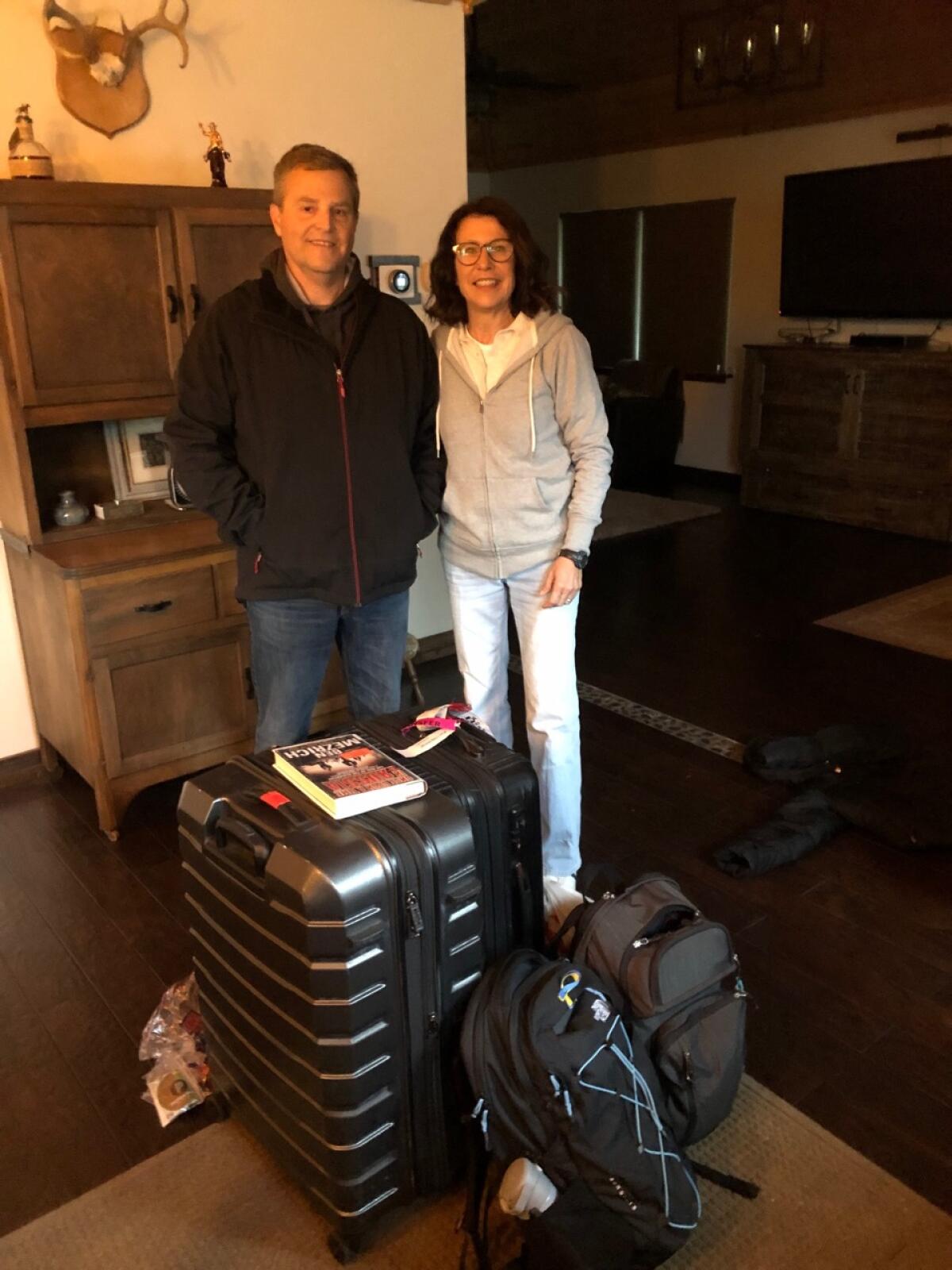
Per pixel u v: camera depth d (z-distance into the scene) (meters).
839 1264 1.44
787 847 2.42
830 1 5.56
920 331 5.70
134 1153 1.66
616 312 7.54
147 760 2.65
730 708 3.34
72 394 2.53
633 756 3.00
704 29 6.20
